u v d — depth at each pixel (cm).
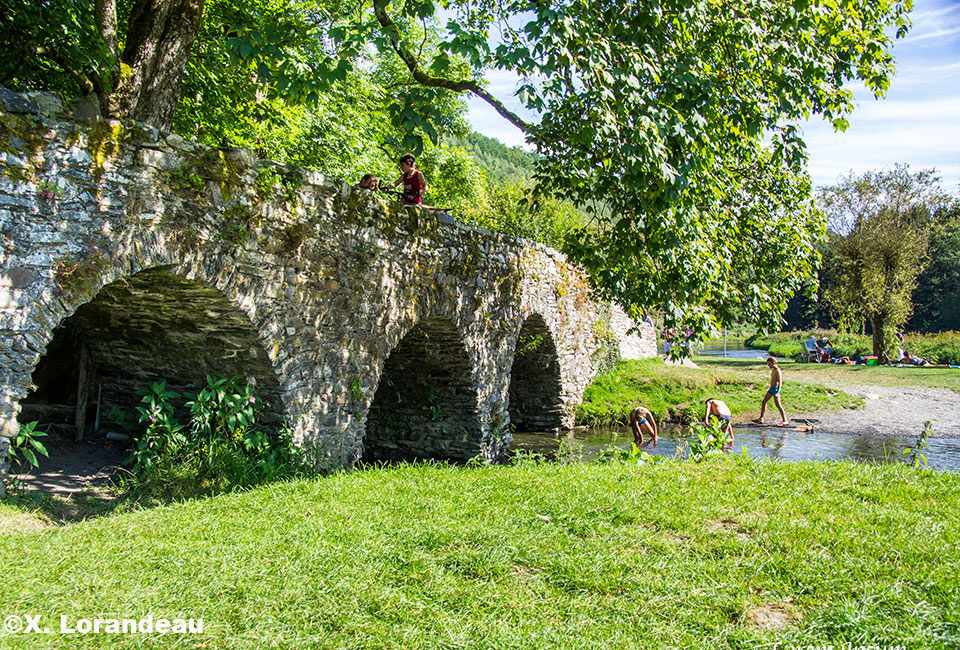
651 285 909
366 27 643
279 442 680
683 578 356
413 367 1090
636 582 349
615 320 2061
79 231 495
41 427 748
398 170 1717
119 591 336
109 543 409
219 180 595
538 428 1542
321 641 294
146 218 536
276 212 654
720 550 394
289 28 679
